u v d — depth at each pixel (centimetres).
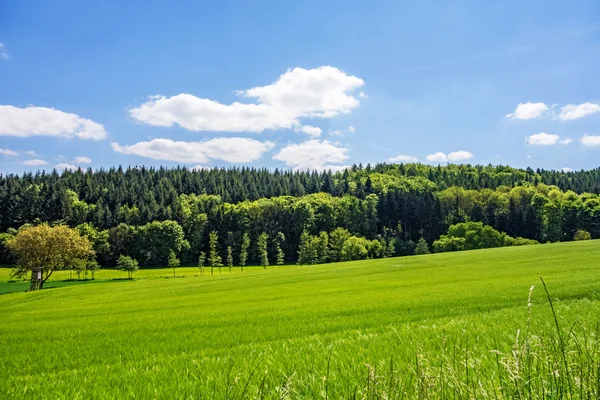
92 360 1052
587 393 321
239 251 12656
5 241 10362
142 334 1505
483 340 729
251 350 916
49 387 669
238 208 13862
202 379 609
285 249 12794
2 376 899
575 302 1490
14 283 7644
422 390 340
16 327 2034
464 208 13362
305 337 1134
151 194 15775
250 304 2548
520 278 3072
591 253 5125
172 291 4291
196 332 1460
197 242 12938
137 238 12056
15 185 13475
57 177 17362
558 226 11388
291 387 447
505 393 361
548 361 361
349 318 1565
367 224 13225
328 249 11625
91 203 15288
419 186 16638
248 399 441
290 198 15225
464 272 4141
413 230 13225
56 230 6844
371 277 4366
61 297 4241
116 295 4172
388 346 759
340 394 441
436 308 1730
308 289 3488
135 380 673
